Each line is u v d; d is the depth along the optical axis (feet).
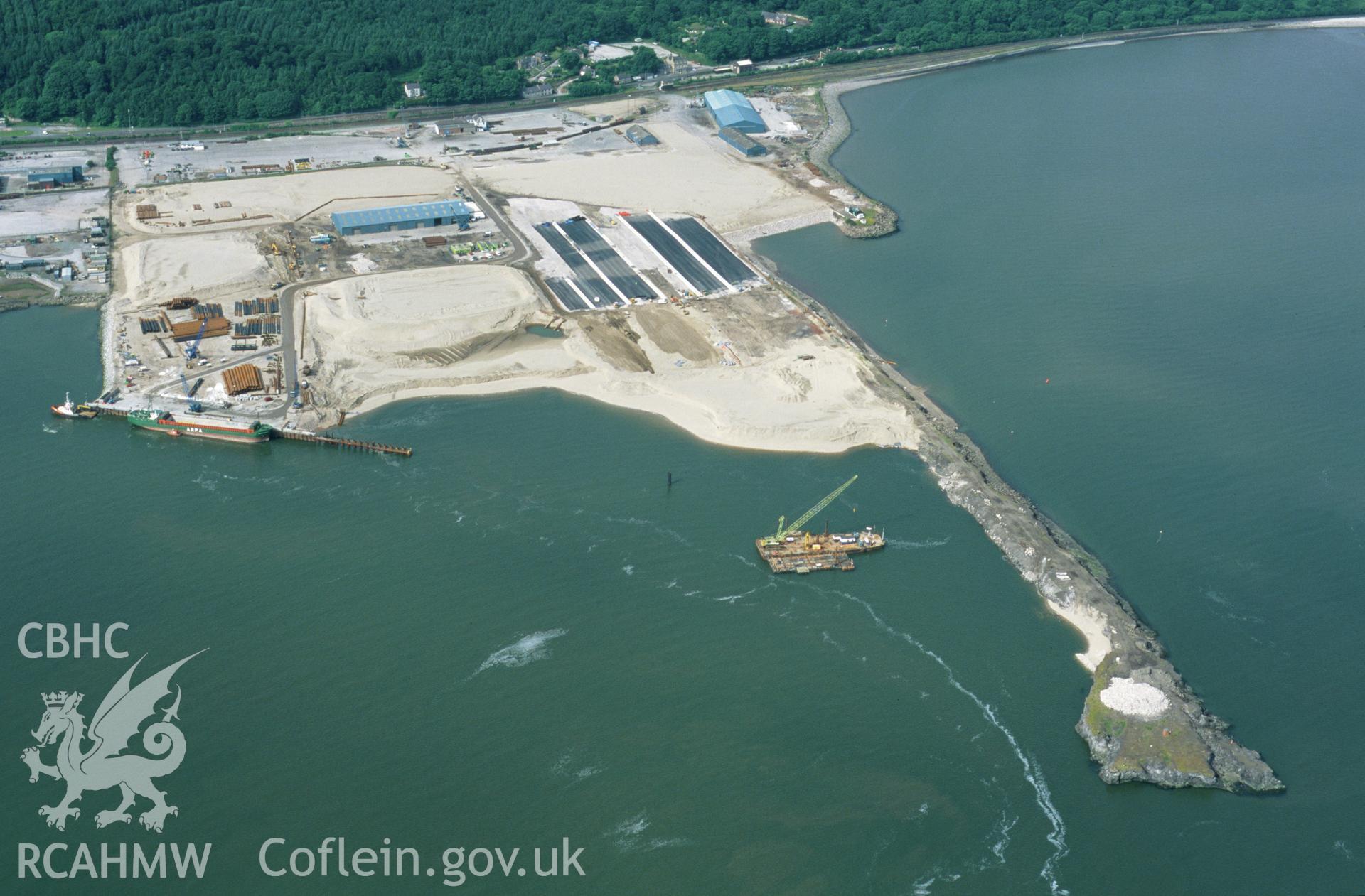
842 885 548.31
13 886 530.27
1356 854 568.00
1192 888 549.54
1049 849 566.77
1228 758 610.65
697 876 548.72
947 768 606.14
